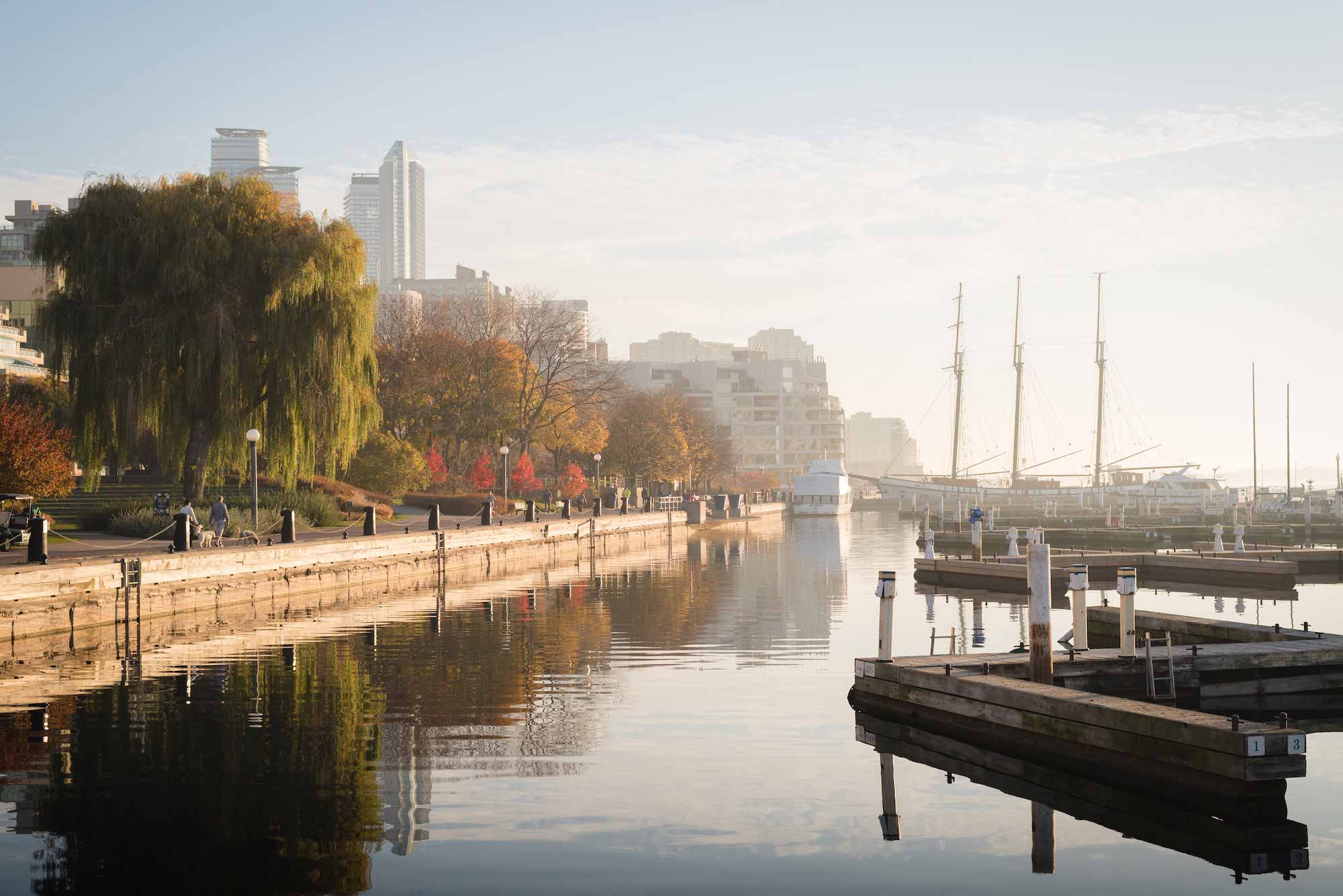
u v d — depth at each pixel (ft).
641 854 35.17
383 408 277.03
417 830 37.29
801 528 346.13
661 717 55.26
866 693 58.29
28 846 35.60
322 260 146.30
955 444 469.57
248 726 53.26
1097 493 412.16
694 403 606.14
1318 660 62.54
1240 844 36.68
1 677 67.56
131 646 82.07
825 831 37.63
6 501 119.65
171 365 137.28
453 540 158.51
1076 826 38.40
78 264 135.64
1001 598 118.01
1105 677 58.13
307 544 120.67
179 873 33.30
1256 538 234.38
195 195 144.56
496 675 68.49
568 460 363.15
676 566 172.65
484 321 308.60
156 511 138.62
